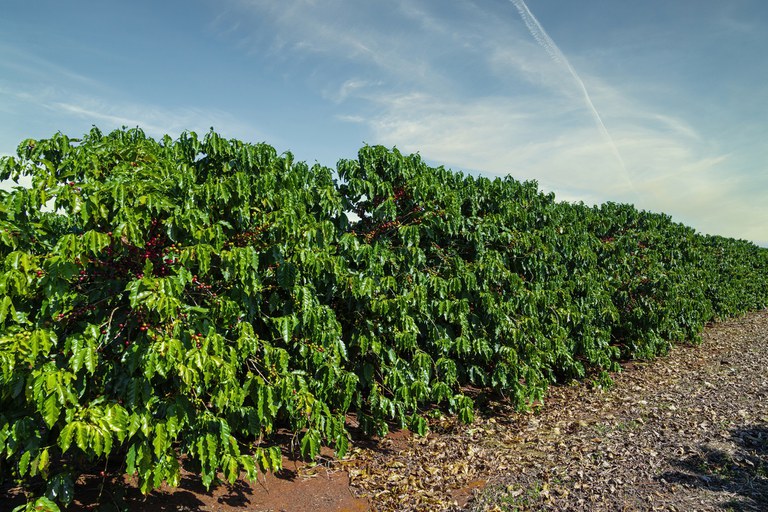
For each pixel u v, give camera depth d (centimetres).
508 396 751
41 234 373
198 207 427
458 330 705
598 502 445
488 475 515
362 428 582
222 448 390
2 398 308
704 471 499
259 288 432
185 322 365
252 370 477
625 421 675
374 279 569
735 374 925
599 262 1053
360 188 607
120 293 362
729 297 1591
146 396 331
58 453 402
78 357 305
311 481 488
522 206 834
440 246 719
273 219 453
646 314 1044
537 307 787
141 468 331
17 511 316
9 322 329
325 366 495
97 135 498
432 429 652
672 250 1292
